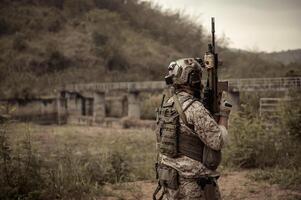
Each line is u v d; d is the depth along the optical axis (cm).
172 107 408
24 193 746
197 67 413
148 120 4203
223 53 8106
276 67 6334
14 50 7281
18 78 6253
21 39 7462
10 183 744
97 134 3275
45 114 5309
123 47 8319
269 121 1262
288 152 1045
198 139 398
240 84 3225
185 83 409
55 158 1116
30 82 6131
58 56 7250
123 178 957
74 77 6900
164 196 430
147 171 1031
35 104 5241
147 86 4528
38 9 9100
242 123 1079
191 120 394
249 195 764
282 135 1120
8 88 5509
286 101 1271
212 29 420
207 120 391
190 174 393
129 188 834
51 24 8456
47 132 3312
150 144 2331
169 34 9956
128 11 10194
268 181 848
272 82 3164
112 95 5872
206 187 395
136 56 8162
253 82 3266
